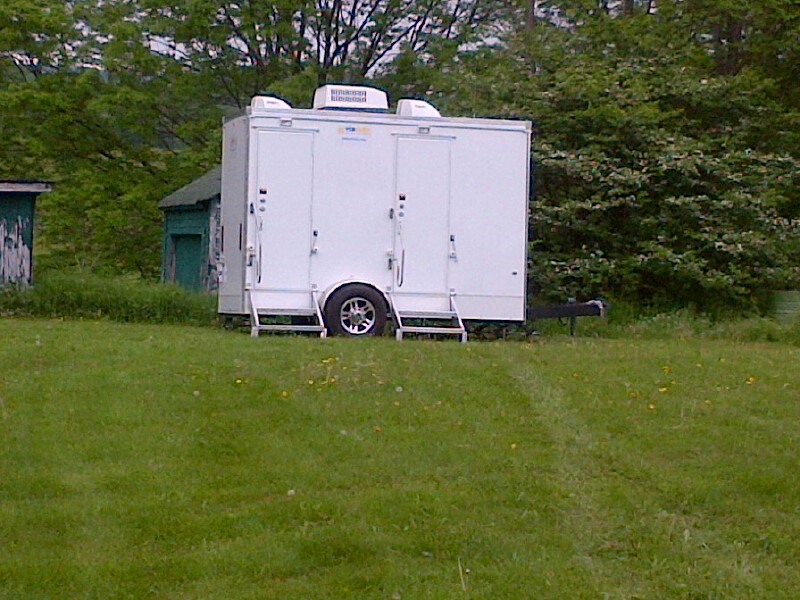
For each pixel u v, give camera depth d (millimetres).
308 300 16297
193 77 33594
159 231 34094
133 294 18766
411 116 16594
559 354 13547
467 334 17328
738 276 21234
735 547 7645
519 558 7344
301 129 16219
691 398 11195
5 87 33000
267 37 33688
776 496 8422
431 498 8203
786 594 6996
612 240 21844
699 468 9000
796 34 25938
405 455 9148
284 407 10305
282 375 11477
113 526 7730
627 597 6910
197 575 7055
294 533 7617
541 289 21375
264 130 16094
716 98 24188
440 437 9648
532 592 6895
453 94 28641
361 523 7758
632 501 8312
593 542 7672
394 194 16562
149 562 7207
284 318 16797
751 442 9656
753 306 21688
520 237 17016
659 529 7852
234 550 7352
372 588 6914
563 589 6953
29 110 33312
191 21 32875
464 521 7863
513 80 23797
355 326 16375
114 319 18625
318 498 8219
